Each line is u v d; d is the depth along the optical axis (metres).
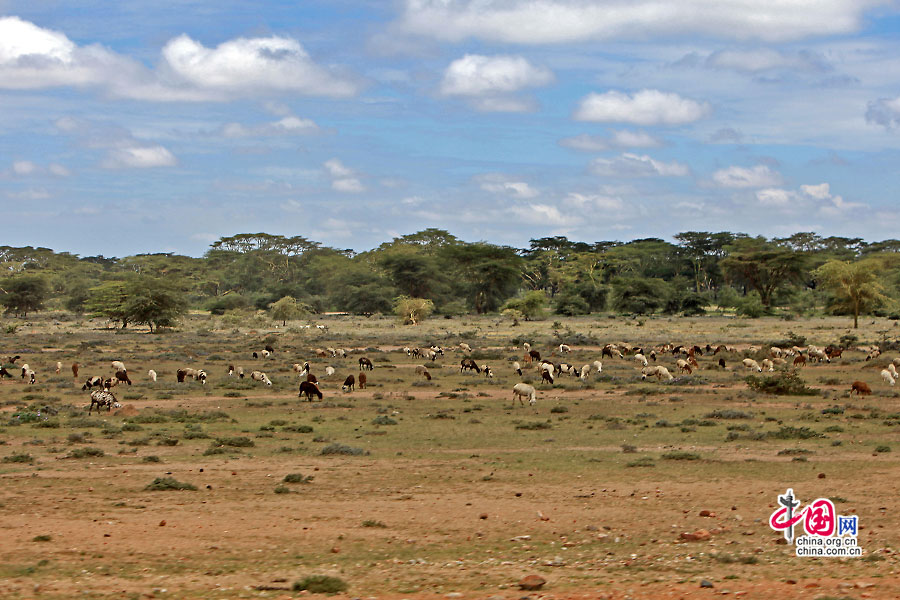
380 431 46.22
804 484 29.72
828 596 14.64
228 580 17.34
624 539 21.69
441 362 104.94
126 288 181.00
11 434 43.91
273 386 72.88
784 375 68.12
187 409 56.97
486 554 20.05
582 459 36.47
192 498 27.44
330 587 16.36
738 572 17.66
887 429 46.41
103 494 27.94
